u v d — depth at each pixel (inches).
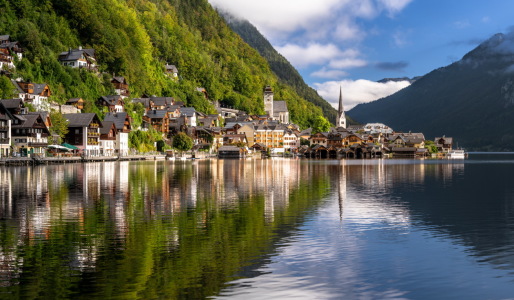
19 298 795.4
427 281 919.7
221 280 897.5
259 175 3489.2
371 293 854.5
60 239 1184.2
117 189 2297.0
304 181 2947.8
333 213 1625.2
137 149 7037.4
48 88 5866.1
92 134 5959.6
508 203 1950.1
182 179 2979.8
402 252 1112.8
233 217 1517.0
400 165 5659.5
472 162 7066.9
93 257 1029.2
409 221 1503.4
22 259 1007.0
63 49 7234.3
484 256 1090.1
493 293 863.7
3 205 1727.4
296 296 831.7
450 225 1443.2
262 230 1325.0
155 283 875.4
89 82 6983.3
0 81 5226.4
